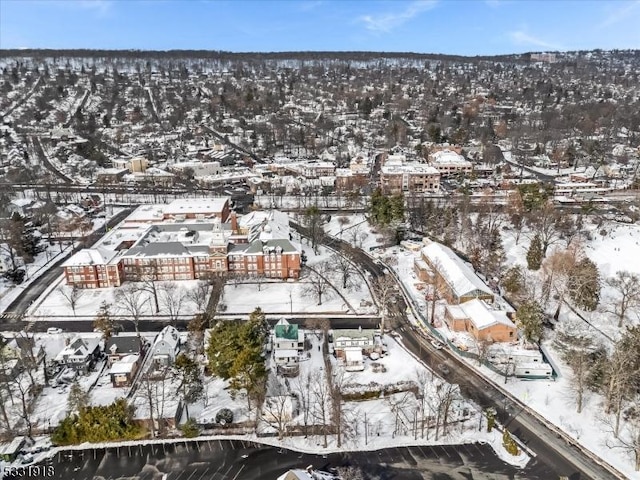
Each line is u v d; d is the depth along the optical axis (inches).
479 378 4857.3
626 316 5816.9
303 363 5137.8
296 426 4224.9
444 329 5738.2
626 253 7568.9
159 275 7111.2
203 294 6491.1
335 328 5861.2
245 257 7135.8
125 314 6195.9
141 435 4109.3
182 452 3959.2
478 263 7337.6
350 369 4990.2
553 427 4173.2
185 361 4473.4
